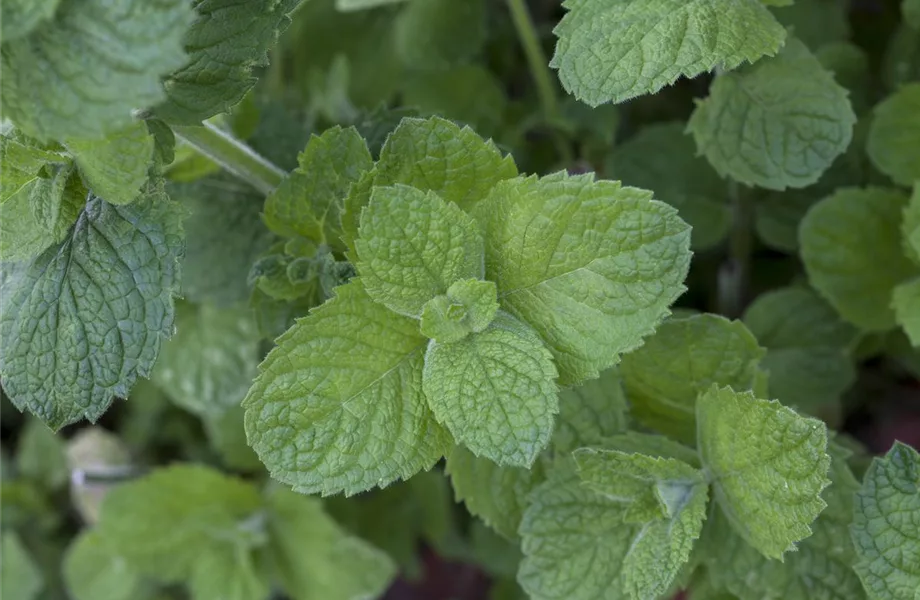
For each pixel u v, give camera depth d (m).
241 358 0.58
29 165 0.46
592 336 0.45
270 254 0.50
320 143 0.48
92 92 0.43
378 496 0.63
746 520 0.47
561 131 0.61
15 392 0.46
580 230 0.45
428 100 0.61
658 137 0.58
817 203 0.54
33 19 0.42
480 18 0.62
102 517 0.60
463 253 0.45
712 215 0.58
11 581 0.64
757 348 0.48
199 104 0.47
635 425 0.50
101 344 0.46
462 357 0.45
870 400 0.62
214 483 0.60
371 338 0.46
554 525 0.48
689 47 0.47
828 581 0.48
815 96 0.50
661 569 0.47
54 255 0.47
